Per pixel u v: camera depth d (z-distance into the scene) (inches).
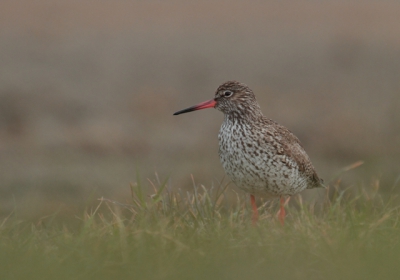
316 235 314.2
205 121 790.5
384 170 599.5
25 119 779.4
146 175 637.9
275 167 374.3
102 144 701.9
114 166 664.4
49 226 368.8
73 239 320.5
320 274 271.0
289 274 270.5
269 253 291.4
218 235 323.0
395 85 890.1
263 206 398.6
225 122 393.7
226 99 392.2
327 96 857.5
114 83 900.6
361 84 897.5
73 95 850.8
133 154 693.9
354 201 411.8
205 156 681.6
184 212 376.5
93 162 674.2
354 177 614.2
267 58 1003.3
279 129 384.5
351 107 805.2
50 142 721.0
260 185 379.2
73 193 600.4
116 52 1016.9
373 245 303.6
